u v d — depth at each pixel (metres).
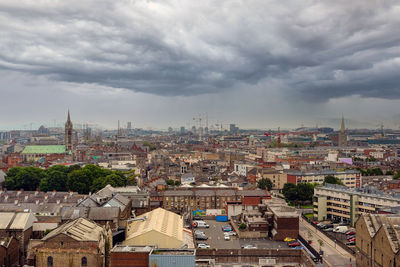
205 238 172.50
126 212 183.88
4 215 154.88
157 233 139.75
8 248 137.25
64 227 129.25
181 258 114.31
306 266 133.50
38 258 118.19
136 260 116.19
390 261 118.75
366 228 138.25
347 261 153.38
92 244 118.44
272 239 173.50
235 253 142.50
